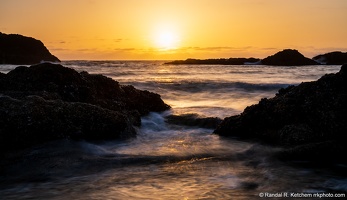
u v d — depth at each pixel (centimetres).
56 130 937
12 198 621
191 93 2264
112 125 1037
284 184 693
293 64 9562
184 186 672
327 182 704
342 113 959
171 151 940
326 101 1007
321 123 966
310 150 869
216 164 830
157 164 827
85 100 1240
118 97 1434
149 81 2747
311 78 3572
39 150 873
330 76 1086
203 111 1597
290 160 863
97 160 843
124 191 644
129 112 1303
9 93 1109
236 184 689
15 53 11675
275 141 1000
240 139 1078
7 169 777
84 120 1000
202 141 1065
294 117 1032
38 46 12550
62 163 812
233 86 2502
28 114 914
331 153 856
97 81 1433
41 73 1255
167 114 1509
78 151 897
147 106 1538
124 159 855
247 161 858
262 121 1084
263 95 2172
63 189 662
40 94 1106
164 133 1207
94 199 604
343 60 10331
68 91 1226
